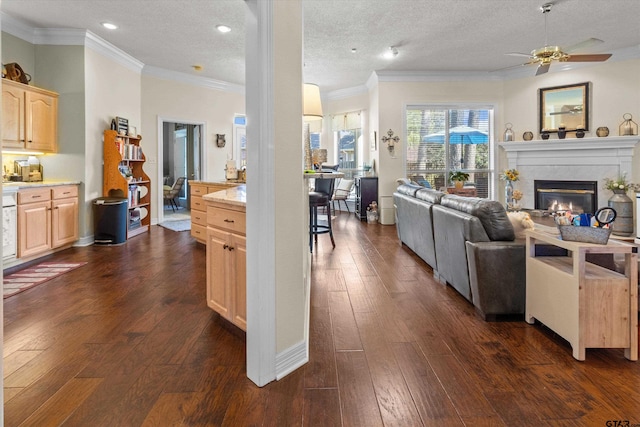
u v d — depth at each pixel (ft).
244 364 6.68
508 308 8.57
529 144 21.88
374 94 24.72
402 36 17.38
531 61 14.93
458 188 22.89
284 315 6.37
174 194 31.42
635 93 19.36
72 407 5.42
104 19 15.11
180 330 8.07
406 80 23.39
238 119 26.94
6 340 7.54
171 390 5.87
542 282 7.80
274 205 6.04
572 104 20.97
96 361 6.74
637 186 18.66
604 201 20.04
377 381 6.14
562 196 21.21
